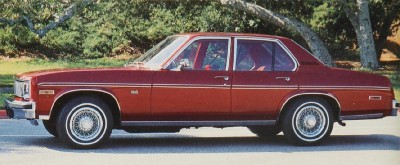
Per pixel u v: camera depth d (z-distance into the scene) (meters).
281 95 9.99
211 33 9.98
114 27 37.12
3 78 24.50
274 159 8.99
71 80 9.37
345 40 35.72
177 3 32.00
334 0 29.70
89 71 9.48
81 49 36.66
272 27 34.22
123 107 9.48
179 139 11.05
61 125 9.39
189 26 35.81
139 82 9.52
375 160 9.02
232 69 9.89
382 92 10.49
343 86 10.27
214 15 33.50
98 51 36.62
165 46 10.01
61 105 9.61
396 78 26.47
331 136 11.62
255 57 10.05
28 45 35.28
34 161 8.59
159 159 8.86
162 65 9.68
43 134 11.36
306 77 10.12
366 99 10.40
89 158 8.84
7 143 10.18
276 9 31.84
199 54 9.82
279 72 10.05
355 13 30.56
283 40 10.20
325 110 10.19
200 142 10.68
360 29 30.61
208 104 9.73
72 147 9.52
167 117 9.66
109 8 32.94
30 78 9.40
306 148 10.05
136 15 32.81
